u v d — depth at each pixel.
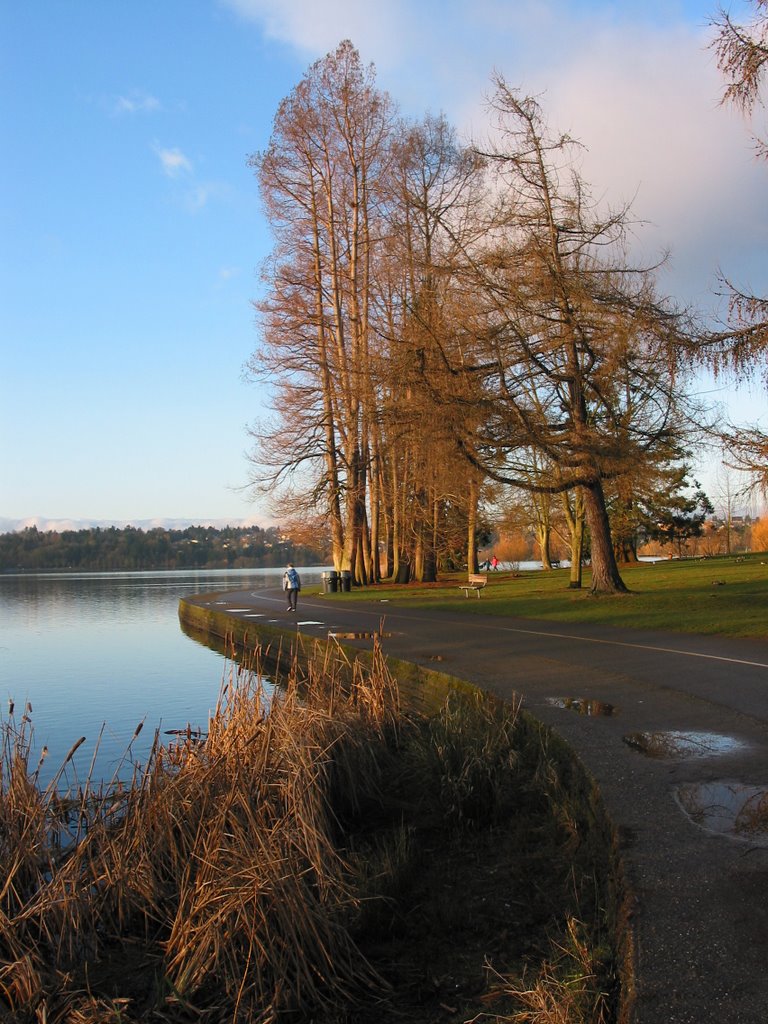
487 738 9.51
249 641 25.56
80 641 31.52
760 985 3.81
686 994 3.77
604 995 4.24
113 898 6.38
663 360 17.34
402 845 7.16
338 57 44.34
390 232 39.38
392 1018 4.89
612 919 4.98
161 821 6.97
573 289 24.25
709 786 6.80
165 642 31.09
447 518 49.44
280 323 43.84
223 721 8.88
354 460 44.34
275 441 45.09
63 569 173.38
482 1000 4.84
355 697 11.38
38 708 16.83
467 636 19.12
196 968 5.32
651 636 17.55
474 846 7.43
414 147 39.56
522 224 25.33
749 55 14.09
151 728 14.61
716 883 4.89
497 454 25.41
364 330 42.22
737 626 17.91
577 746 8.22
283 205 44.19
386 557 54.97
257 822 6.54
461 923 5.90
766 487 15.72
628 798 6.54
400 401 26.73
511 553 92.06
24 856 6.62
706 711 9.77
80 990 5.35
